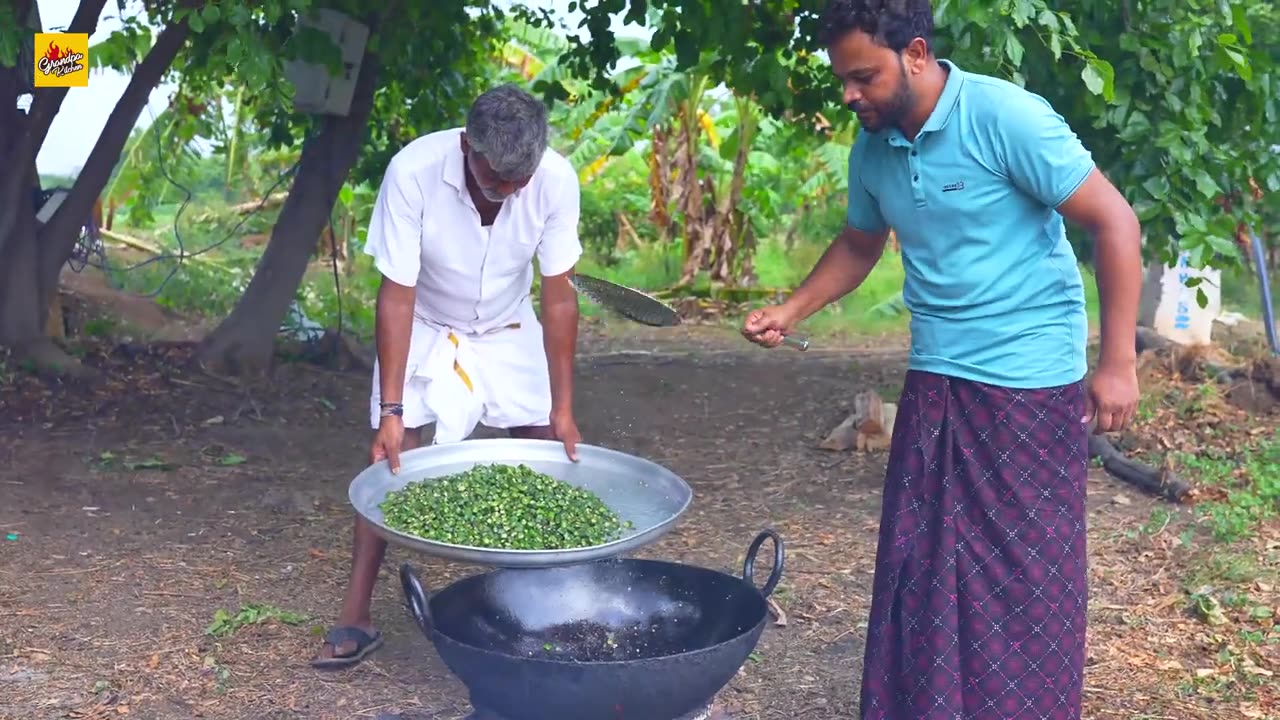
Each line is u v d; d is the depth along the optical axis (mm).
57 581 4383
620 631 3252
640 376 8953
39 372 7273
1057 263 2785
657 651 3168
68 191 8055
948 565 2805
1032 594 2777
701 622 3199
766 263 16406
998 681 2805
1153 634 4043
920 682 2830
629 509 3230
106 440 6371
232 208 15273
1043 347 2771
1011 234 2744
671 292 14805
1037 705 2805
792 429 7320
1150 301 9508
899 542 2863
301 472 6082
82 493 5465
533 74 13773
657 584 3309
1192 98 5367
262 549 4855
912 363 2916
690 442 7004
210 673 3658
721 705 3531
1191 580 4492
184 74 8977
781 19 6742
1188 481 5656
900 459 2896
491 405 3605
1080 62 5332
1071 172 2617
